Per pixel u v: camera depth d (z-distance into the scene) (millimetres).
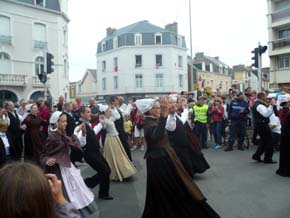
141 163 9477
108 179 6008
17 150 8008
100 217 5055
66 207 1671
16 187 1128
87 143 5902
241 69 60281
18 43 27266
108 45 45312
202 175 7566
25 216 1115
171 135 6355
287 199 5617
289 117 7129
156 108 4219
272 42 31672
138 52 42781
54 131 4789
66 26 31781
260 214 4938
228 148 10992
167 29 45375
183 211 3779
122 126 8195
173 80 43188
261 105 8602
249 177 7250
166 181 3855
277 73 31719
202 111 11578
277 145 10570
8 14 26609
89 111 5891
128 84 42875
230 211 5102
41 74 12664
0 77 26172
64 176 4551
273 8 31500
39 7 28266
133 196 6168
